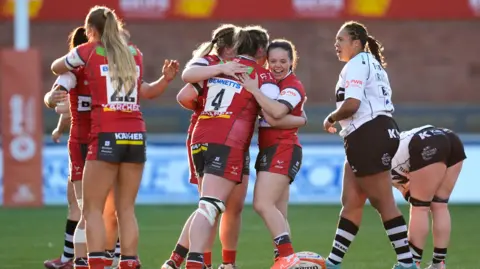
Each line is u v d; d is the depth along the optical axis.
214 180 25.91
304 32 75.19
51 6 64.94
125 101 26.00
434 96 75.25
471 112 59.81
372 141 27.36
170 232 42.66
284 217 28.34
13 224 45.84
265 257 34.84
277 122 26.58
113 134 25.81
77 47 26.33
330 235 41.75
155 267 32.38
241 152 26.25
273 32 75.06
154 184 55.72
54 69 26.69
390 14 64.69
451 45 75.06
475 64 75.06
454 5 64.75
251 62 26.80
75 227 30.23
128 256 26.62
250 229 44.00
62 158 55.62
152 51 75.25
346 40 28.28
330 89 75.38
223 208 26.00
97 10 26.53
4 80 52.62
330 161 55.25
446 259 34.19
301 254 27.05
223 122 26.16
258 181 27.06
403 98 75.25
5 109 52.84
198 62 26.77
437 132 29.12
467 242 39.25
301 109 27.55
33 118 52.94
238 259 34.31
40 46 75.31
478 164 55.09
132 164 26.28
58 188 55.53
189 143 28.53
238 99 26.28
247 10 64.50
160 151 55.91
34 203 53.41
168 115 59.75
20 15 54.91
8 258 34.53
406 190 30.31
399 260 28.02
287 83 27.17
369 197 28.02
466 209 52.34
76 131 27.70
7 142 53.03
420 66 75.19
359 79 27.23
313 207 53.47
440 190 29.66
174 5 64.19
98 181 25.89
